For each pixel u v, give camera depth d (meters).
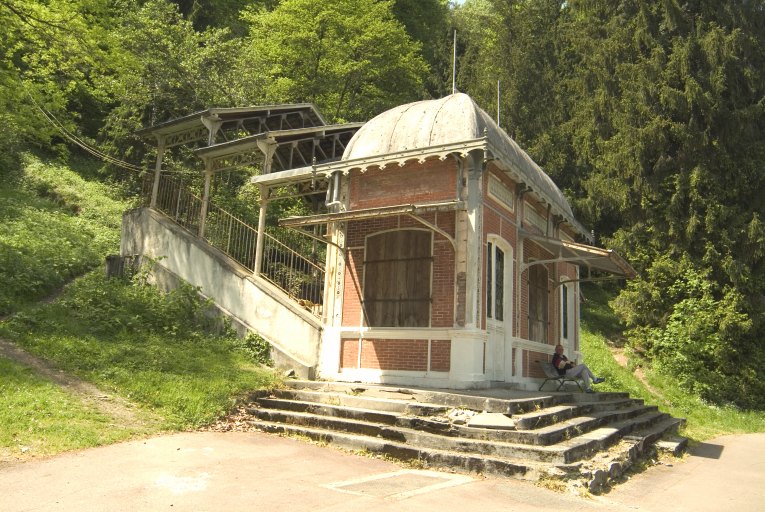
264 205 14.48
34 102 17.02
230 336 13.55
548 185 15.65
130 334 12.24
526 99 29.27
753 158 22.28
